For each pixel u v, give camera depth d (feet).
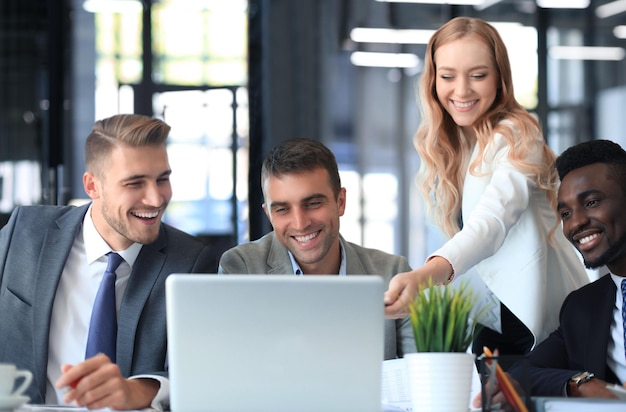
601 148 9.71
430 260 9.47
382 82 27.40
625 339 9.31
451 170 11.31
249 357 7.01
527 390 7.24
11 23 24.84
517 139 10.66
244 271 10.59
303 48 26.05
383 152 27.35
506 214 10.15
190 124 24.93
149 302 10.11
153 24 25.09
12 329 10.21
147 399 8.32
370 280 7.11
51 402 9.99
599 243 9.56
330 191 10.30
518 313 10.61
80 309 10.28
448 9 27.20
